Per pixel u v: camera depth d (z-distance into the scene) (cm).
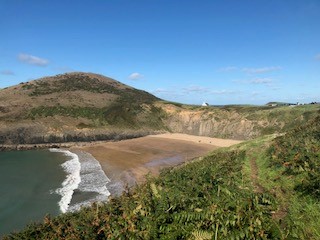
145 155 4828
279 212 751
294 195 846
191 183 1011
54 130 6944
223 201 726
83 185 3162
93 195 2792
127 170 3803
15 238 918
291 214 720
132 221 750
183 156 4609
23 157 5150
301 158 1081
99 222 813
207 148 5322
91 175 3628
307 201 771
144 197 851
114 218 805
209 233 651
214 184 1033
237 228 640
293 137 1636
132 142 6375
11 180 3466
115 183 3192
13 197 2802
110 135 7281
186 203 784
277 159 1256
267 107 7594
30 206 2550
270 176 1137
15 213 2392
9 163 4578
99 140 7100
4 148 6053
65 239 802
